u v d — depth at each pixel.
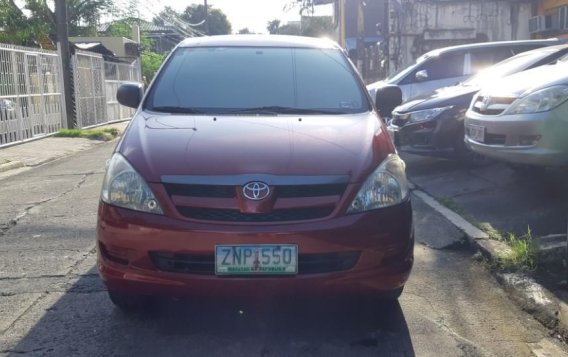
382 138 3.97
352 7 28.25
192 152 3.65
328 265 3.44
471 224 5.73
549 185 7.02
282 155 3.62
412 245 3.70
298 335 3.71
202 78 4.77
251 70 4.84
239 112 4.45
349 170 3.55
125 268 3.48
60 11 16.09
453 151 8.25
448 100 8.27
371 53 21.75
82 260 5.14
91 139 15.34
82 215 6.73
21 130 13.93
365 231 3.43
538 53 8.41
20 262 5.11
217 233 3.32
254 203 3.37
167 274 3.39
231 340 3.65
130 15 30.41
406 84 11.22
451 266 4.98
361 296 3.55
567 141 5.59
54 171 10.25
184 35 43.94
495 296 4.38
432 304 4.23
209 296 3.40
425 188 7.69
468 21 18.31
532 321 3.99
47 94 15.46
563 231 5.42
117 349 3.55
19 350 3.55
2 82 13.04
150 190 3.47
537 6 17.81
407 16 18.38
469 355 3.52
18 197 7.88
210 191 3.43
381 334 3.75
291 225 3.36
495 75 8.44
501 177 7.67
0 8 23.02
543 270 4.59
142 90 5.09
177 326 3.84
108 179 3.65
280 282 3.35
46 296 4.36
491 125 6.17
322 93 4.66
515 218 5.93
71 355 3.49
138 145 3.79
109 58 22.80
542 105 5.67
